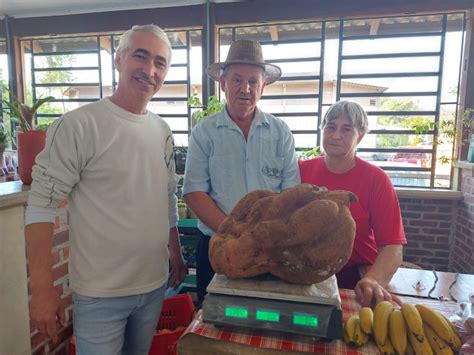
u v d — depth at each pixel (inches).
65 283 65.7
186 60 123.7
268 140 55.1
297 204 29.5
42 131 57.2
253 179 53.4
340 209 28.3
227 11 117.6
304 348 27.5
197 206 52.0
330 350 27.3
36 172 38.5
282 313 26.8
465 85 109.0
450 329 27.8
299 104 120.4
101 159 40.3
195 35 122.9
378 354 27.1
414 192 111.2
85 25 126.6
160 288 47.3
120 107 42.5
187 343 28.3
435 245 114.1
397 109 115.0
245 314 27.4
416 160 115.4
